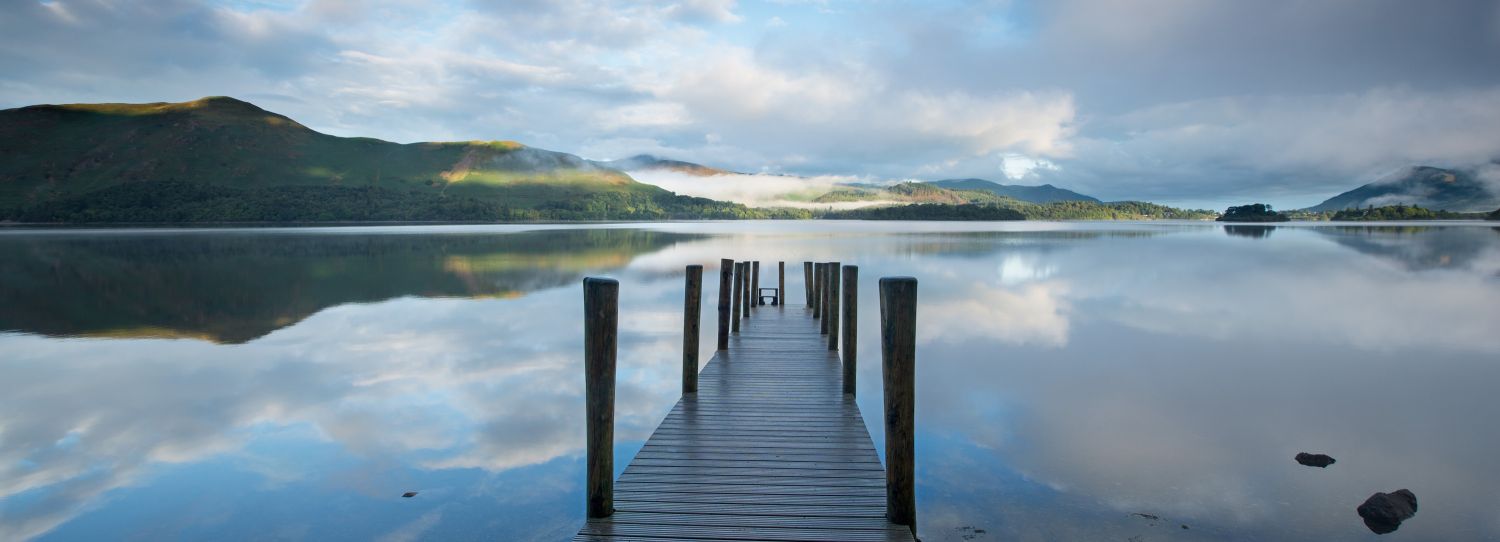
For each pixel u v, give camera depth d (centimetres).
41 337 1603
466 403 1048
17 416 984
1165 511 658
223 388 1136
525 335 1628
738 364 942
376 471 783
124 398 1070
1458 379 1163
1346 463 780
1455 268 3312
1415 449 822
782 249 5050
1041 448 831
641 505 480
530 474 775
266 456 829
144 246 5288
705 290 2489
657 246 5509
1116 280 2806
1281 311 1956
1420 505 666
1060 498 690
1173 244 5628
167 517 673
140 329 1702
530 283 2775
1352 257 4091
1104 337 1573
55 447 858
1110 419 944
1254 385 1130
